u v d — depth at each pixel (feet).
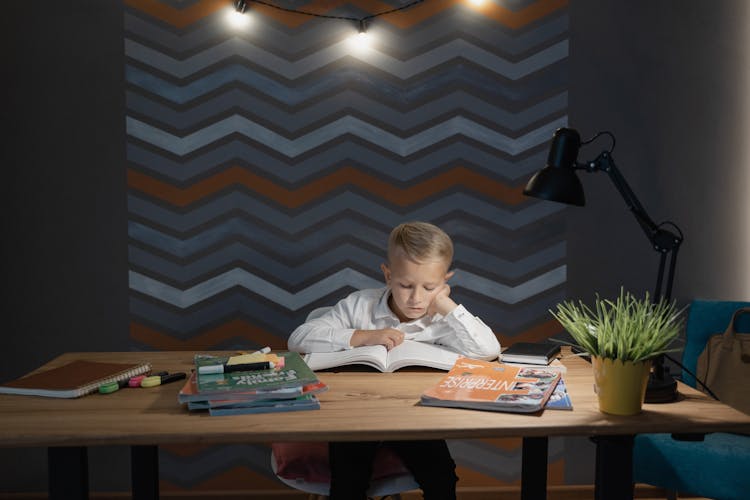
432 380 4.50
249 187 6.91
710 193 7.09
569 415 3.66
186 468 7.06
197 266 6.93
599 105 6.98
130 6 6.75
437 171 6.96
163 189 6.87
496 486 7.14
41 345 6.88
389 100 6.89
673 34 7.00
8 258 6.81
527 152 6.97
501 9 6.88
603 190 7.02
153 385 4.38
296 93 6.86
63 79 6.75
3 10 6.67
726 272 7.15
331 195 6.95
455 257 7.02
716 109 7.05
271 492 7.04
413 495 7.02
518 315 7.06
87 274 6.87
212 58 6.82
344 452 4.26
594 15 6.95
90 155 6.81
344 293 7.02
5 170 6.77
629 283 7.09
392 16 6.85
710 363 5.88
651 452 5.28
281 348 7.02
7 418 3.63
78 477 3.57
